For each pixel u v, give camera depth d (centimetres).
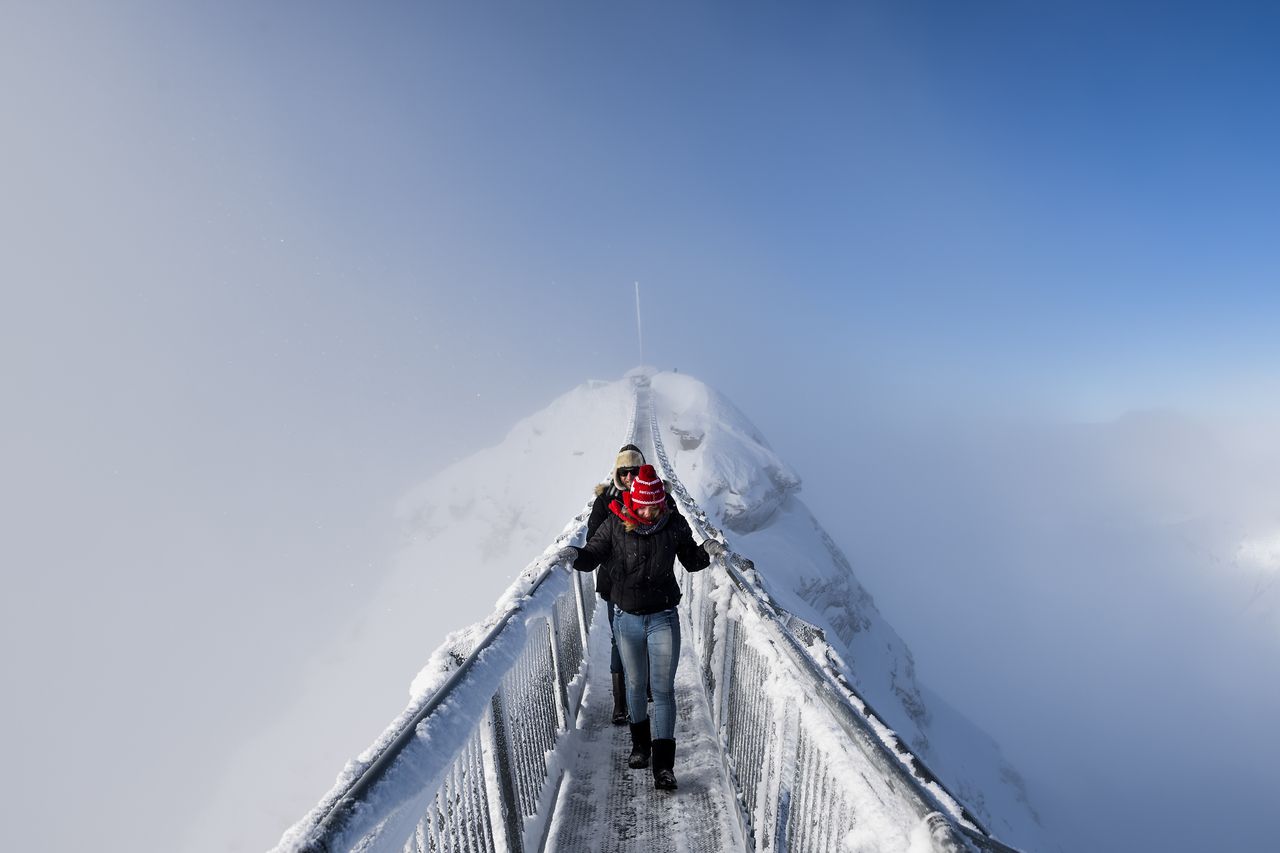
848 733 180
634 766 431
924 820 126
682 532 420
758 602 331
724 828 371
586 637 685
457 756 208
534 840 340
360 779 155
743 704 386
